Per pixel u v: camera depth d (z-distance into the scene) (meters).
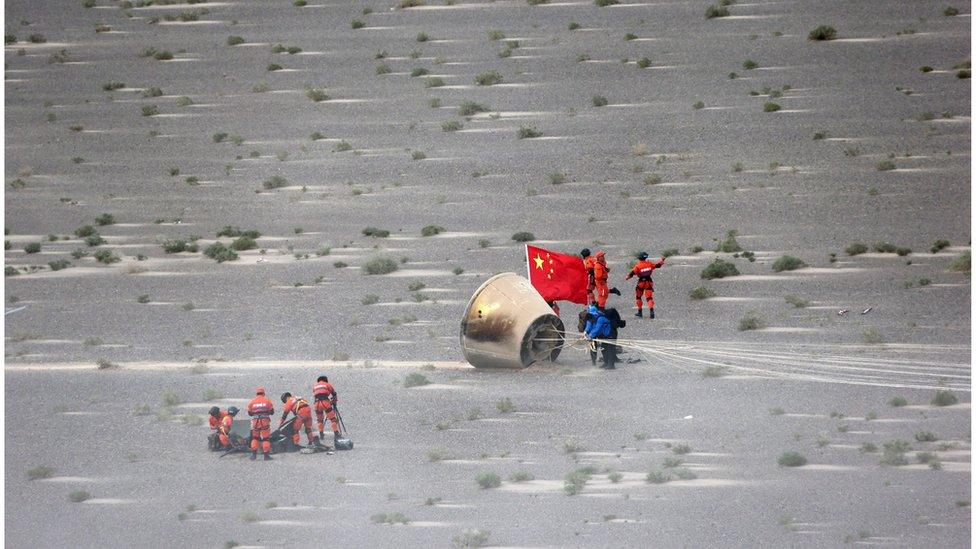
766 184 119.88
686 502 50.75
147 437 63.28
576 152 131.38
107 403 70.38
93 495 54.78
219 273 104.75
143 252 112.44
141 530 50.31
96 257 110.62
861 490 51.19
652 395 66.88
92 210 125.31
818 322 83.06
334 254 108.75
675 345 78.25
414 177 128.62
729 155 127.81
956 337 77.88
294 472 56.75
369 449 59.72
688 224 111.38
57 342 87.00
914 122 131.38
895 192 115.50
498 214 117.19
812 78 144.88
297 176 131.00
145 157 138.75
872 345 76.50
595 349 72.75
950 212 110.12
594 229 111.62
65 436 63.97
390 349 81.50
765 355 74.88
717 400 65.38
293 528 49.81
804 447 57.06
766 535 46.97
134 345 85.50
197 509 52.38
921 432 57.88
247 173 132.75
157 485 55.69
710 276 96.38
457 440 60.38
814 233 107.31
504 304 72.88
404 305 92.94
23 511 53.03
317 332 86.81
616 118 139.50
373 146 137.62
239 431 61.56
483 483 53.72
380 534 48.75
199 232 117.62
